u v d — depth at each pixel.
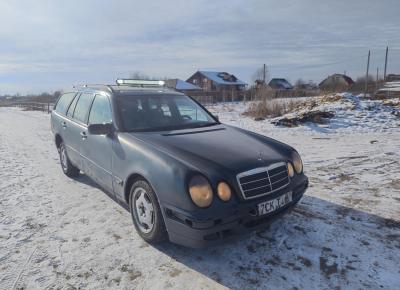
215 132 3.94
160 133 3.74
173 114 4.38
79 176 5.92
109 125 3.87
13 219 4.06
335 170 5.88
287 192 3.18
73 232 3.69
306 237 3.43
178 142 3.40
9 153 8.44
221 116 16.97
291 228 3.63
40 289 2.70
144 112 4.17
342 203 4.32
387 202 4.33
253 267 2.95
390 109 13.59
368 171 5.77
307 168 6.05
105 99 4.33
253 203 2.89
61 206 4.47
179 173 2.86
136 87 4.79
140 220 3.41
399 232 3.53
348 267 2.92
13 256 3.21
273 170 3.14
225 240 2.82
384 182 5.14
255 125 12.55
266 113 15.87
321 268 2.91
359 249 3.20
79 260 3.12
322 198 4.50
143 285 2.74
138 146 3.40
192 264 3.01
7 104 52.25
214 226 2.71
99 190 5.10
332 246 3.26
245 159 3.09
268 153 3.37
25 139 11.06
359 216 3.92
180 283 2.75
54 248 3.35
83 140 4.61
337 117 12.61
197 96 36.16
